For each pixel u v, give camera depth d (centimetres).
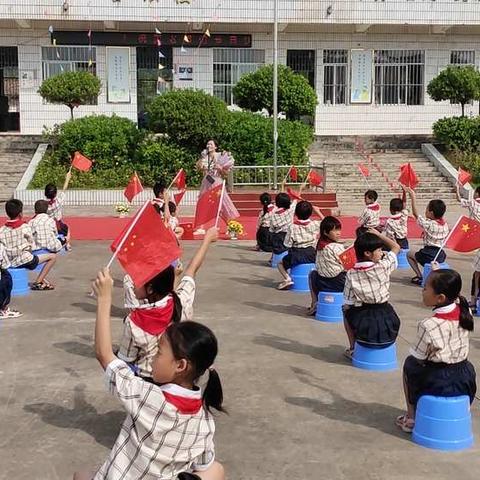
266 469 438
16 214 905
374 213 1111
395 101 2506
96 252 1229
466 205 1140
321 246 791
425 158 2166
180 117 1911
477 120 2139
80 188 1897
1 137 2164
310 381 596
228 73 2448
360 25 2375
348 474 433
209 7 2303
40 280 934
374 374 616
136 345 464
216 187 532
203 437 319
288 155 1964
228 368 626
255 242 1362
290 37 2447
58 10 2241
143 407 305
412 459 455
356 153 2208
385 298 627
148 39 2372
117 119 2064
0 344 695
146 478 308
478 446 476
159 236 377
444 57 2497
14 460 450
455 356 473
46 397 557
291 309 844
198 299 891
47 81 2094
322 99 2483
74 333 732
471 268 1118
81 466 443
